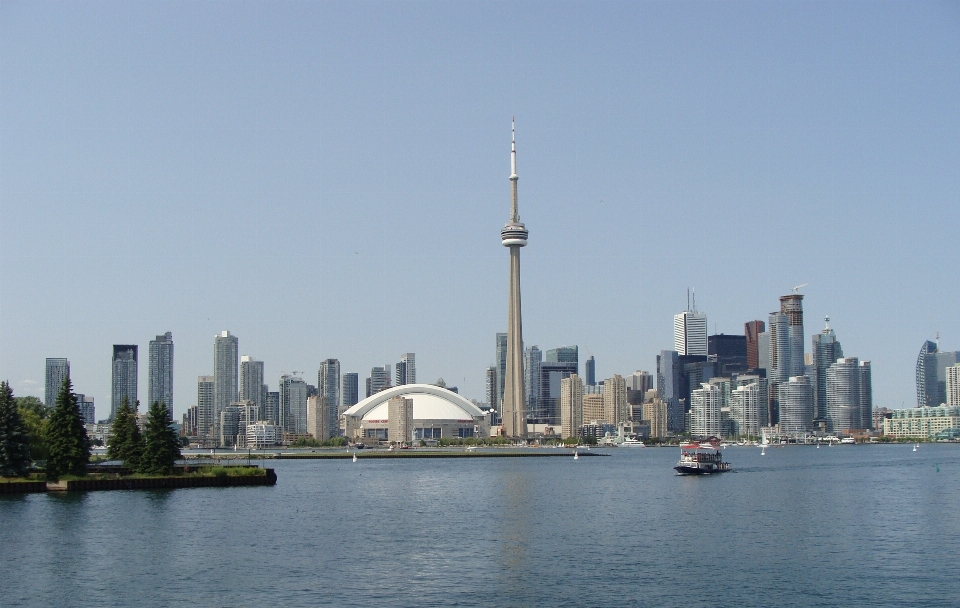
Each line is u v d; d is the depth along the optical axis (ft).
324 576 445.78
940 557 496.64
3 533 565.94
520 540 557.74
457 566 470.80
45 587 421.59
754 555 503.20
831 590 416.46
